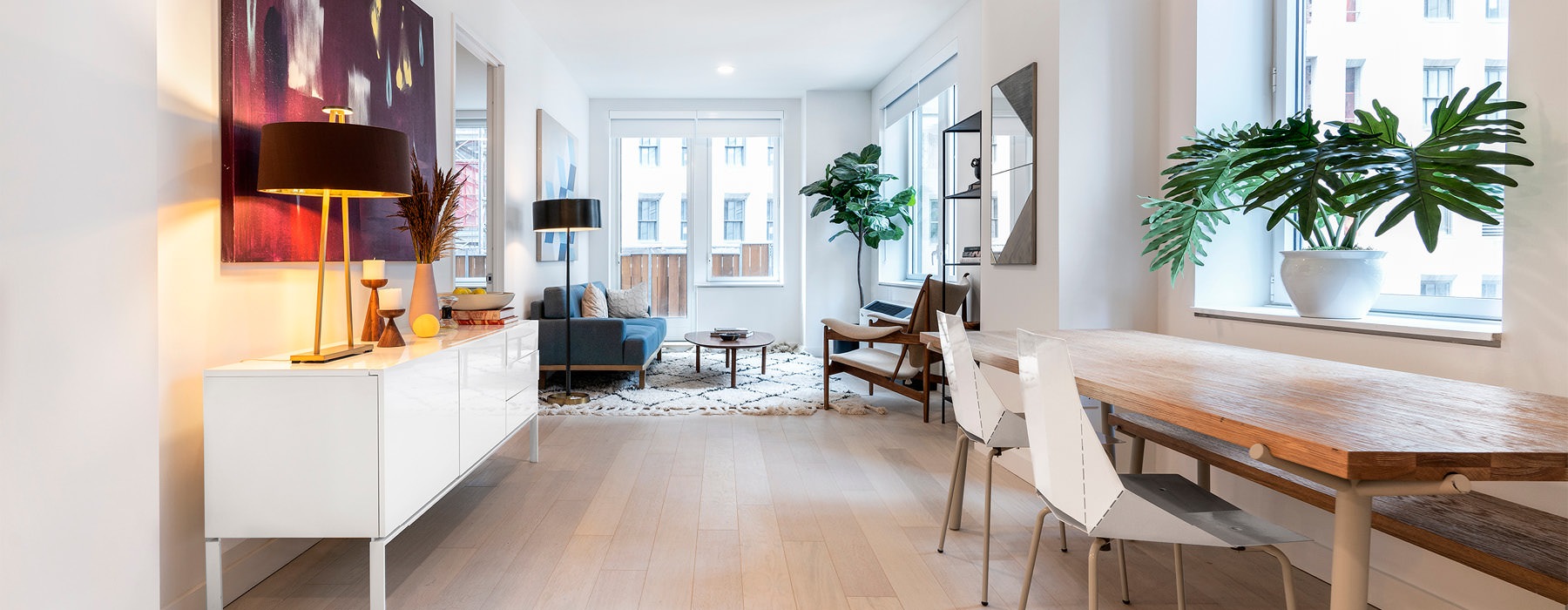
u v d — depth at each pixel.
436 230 3.15
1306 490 1.73
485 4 4.71
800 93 8.41
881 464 3.75
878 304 6.99
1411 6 2.41
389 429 2.06
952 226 6.16
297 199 2.47
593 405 5.16
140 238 1.71
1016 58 3.75
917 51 6.61
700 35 6.19
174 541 2.03
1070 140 3.29
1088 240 3.31
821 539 2.71
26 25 1.48
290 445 2.02
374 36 2.97
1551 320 1.74
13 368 1.49
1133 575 2.38
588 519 2.91
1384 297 2.54
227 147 2.17
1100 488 1.47
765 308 8.71
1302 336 2.51
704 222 8.70
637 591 2.27
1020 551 2.59
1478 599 1.86
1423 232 1.84
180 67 2.01
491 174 5.14
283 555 2.46
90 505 1.62
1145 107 3.32
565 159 6.95
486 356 2.92
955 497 2.78
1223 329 2.90
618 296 7.45
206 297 2.13
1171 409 1.50
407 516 2.18
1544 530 1.49
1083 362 2.11
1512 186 1.74
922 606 2.18
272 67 2.34
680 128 8.61
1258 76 3.06
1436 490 1.11
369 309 2.63
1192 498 1.78
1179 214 2.92
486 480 3.45
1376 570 2.15
